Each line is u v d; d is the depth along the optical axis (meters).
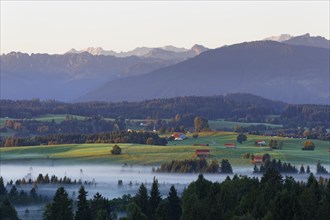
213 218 176.88
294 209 172.75
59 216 185.38
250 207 181.25
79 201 190.50
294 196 176.75
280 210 172.25
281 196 175.38
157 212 188.62
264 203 181.25
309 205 179.50
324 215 173.88
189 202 186.75
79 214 188.75
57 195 188.12
